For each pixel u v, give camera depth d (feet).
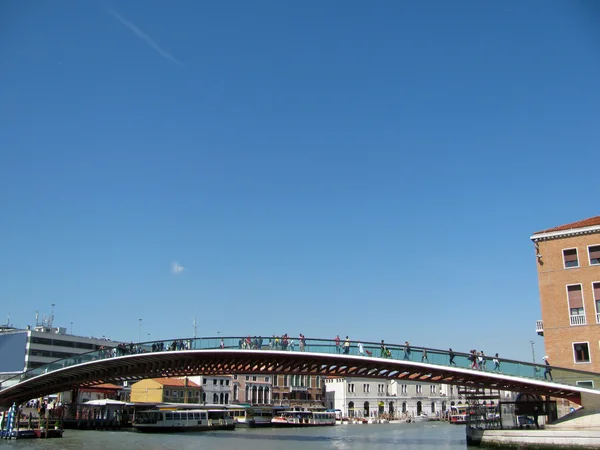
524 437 111.55
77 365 159.43
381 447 144.97
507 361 114.01
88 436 174.60
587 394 110.32
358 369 140.87
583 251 128.67
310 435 197.36
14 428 166.91
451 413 370.32
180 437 174.19
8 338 327.47
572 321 126.00
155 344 149.59
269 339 136.56
